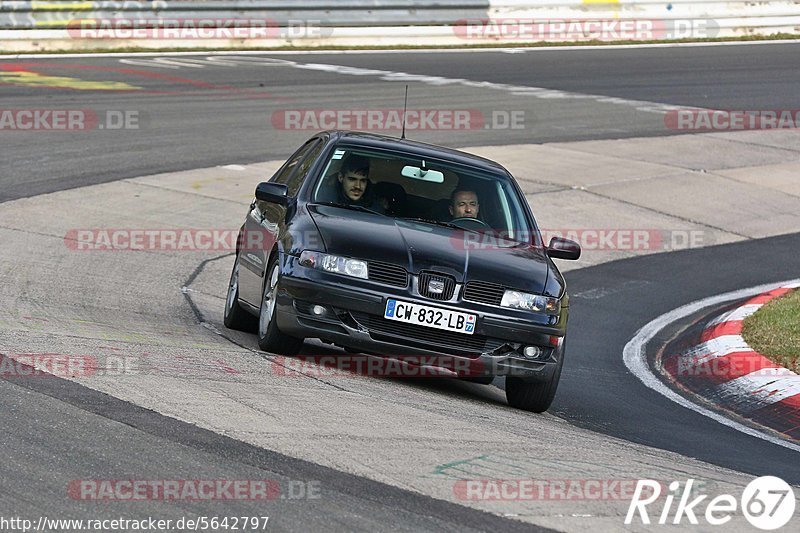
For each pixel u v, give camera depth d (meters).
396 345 26.05
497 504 17.88
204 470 18.17
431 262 26.41
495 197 30.38
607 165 68.56
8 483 16.95
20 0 94.44
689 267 50.19
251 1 103.56
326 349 30.91
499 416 25.30
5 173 54.91
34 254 40.50
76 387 22.09
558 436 23.77
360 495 17.67
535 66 100.50
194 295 38.41
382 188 29.56
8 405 20.50
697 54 110.94
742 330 36.53
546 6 114.25
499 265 27.19
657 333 39.59
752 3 122.38
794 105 90.50
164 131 67.75
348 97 81.50
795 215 61.56
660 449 24.22
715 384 32.28
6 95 74.06
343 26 106.88
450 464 19.86
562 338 27.12
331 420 21.81
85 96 75.81
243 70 90.62
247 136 68.44
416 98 83.06
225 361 26.25
